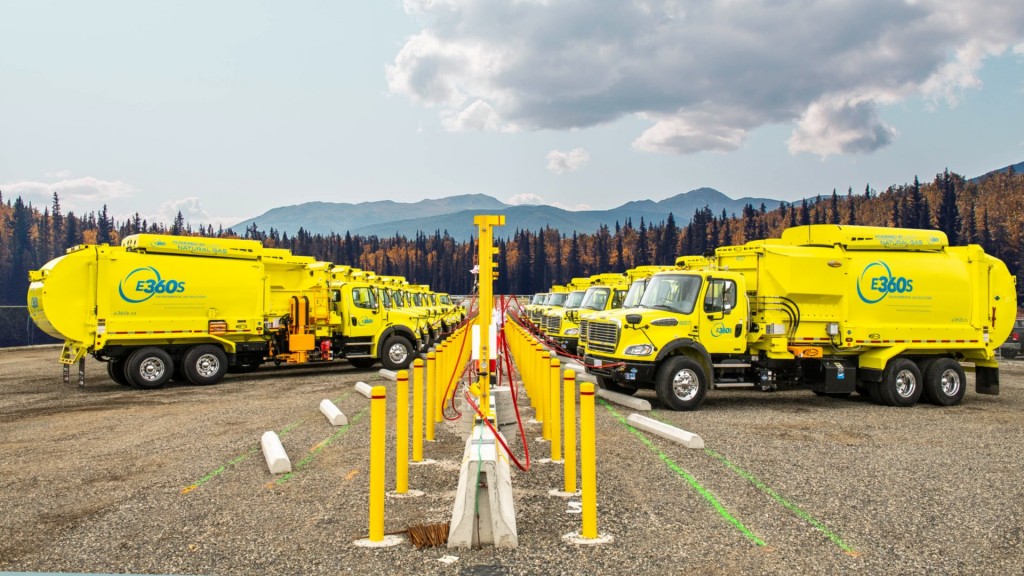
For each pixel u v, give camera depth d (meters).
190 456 9.27
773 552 5.65
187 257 17.75
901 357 14.62
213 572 5.26
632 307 14.78
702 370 13.42
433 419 10.34
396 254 193.38
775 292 13.95
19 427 11.69
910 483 7.83
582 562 5.41
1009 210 112.25
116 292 16.77
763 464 8.72
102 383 18.44
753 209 156.25
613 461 8.85
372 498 5.86
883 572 5.25
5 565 5.43
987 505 6.99
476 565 5.36
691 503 7.01
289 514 6.69
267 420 12.05
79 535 6.14
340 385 17.53
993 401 15.15
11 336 34.41
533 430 10.91
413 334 22.22
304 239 175.25
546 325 30.53
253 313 18.69
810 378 14.34
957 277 14.70
